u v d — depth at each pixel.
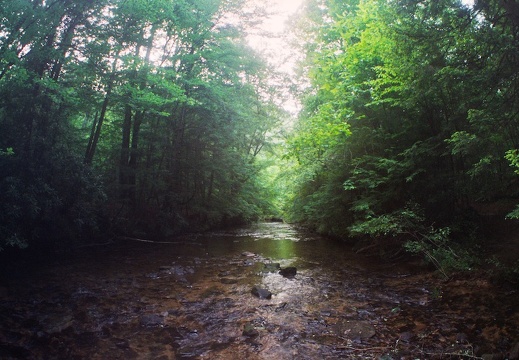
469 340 4.86
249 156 27.78
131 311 6.54
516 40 5.82
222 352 4.84
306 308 6.67
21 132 10.20
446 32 6.82
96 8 11.07
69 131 12.67
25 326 5.66
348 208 13.68
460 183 9.16
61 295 7.45
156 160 18.42
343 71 13.61
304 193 18.44
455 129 8.85
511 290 6.70
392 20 7.78
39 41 9.79
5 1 8.29
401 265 10.05
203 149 20.16
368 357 4.57
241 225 25.72
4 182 8.97
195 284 8.47
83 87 12.39
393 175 11.18
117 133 17.73
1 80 9.66
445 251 8.75
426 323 5.64
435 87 7.45
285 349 4.89
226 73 18.42
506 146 7.54
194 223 20.61
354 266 10.39
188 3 15.47
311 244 14.88
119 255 12.24
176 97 12.88
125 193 16.69
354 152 13.30
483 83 6.48
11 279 8.58
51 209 10.66
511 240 8.82
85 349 4.94
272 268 9.98
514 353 4.16
